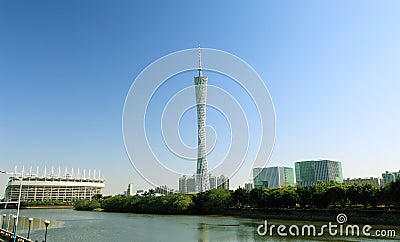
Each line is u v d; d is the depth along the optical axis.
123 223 122.12
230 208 152.62
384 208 107.62
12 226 114.00
